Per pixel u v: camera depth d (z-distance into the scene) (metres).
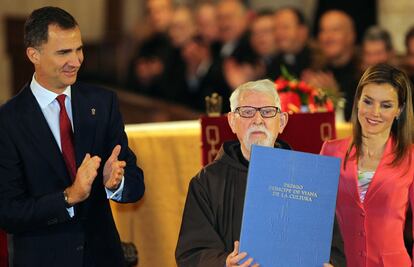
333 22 12.97
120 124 6.84
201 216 6.35
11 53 17.81
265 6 17.58
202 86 15.21
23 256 6.57
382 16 15.66
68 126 6.63
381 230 6.67
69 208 6.40
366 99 6.59
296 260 6.08
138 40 16.45
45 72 6.44
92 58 18.17
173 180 8.80
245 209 6.09
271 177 6.11
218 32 15.31
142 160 8.77
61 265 6.59
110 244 6.75
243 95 6.38
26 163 6.46
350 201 6.77
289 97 8.77
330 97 9.35
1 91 17.84
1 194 6.42
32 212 6.32
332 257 6.25
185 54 15.78
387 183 6.66
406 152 6.71
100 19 19.00
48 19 6.35
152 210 8.80
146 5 16.83
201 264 6.17
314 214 6.10
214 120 8.34
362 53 12.13
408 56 11.65
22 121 6.48
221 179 6.41
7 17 17.78
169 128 8.88
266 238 6.08
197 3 17.25
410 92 6.66
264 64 14.05
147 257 8.82
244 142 6.37
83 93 6.73
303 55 12.67
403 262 6.66
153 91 16.19
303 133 8.38
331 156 6.81
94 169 6.23
